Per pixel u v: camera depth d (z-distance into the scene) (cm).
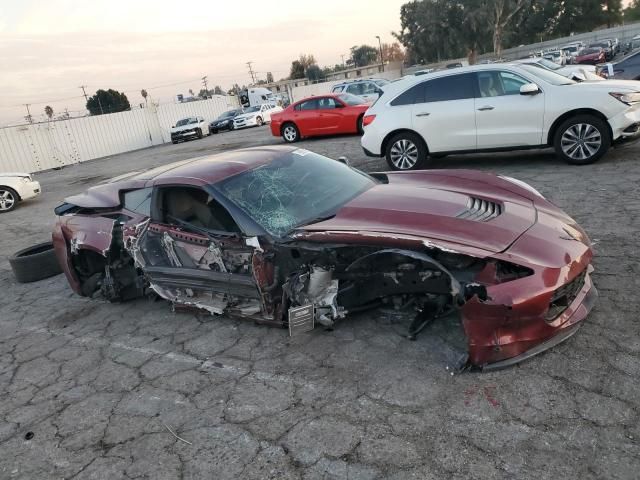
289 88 3900
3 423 336
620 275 390
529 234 321
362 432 269
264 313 385
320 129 1650
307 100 1664
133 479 264
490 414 265
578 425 248
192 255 427
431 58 6706
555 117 730
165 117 3209
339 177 447
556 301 308
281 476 249
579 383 277
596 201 581
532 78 747
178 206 432
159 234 441
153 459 276
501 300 279
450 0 6122
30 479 278
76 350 426
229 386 334
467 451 244
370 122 884
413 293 342
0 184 1236
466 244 303
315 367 337
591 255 328
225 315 438
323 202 402
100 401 342
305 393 312
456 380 296
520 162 839
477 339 292
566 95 719
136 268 480
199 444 282
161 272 442
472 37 6122
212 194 398
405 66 7075
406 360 325
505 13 5678
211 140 2584
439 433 259
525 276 287
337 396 303
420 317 352
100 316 492
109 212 491
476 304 285
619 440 235
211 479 255
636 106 698
